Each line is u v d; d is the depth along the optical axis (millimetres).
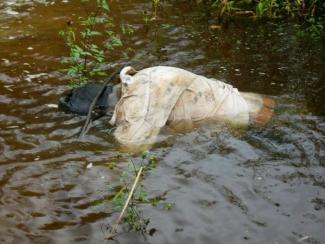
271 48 6953
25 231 3852
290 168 4586
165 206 4121
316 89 5895
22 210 4059
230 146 4848
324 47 6996
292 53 6812
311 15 7926
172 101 4957
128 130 4844
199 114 5047
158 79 4961
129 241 3768
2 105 5457
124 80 5023
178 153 4742
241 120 5117
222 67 6387
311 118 5293
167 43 7012
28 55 6570
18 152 4734
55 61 6441
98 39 7051
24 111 5363
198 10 8180
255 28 7582
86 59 6492
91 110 5117
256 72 6285
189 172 4523
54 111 5371
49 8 8109
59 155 4715
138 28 7441
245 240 3797
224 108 5129
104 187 4324
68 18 7742
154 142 4828
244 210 4098
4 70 6176
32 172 4484
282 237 3830
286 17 7980
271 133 5027
